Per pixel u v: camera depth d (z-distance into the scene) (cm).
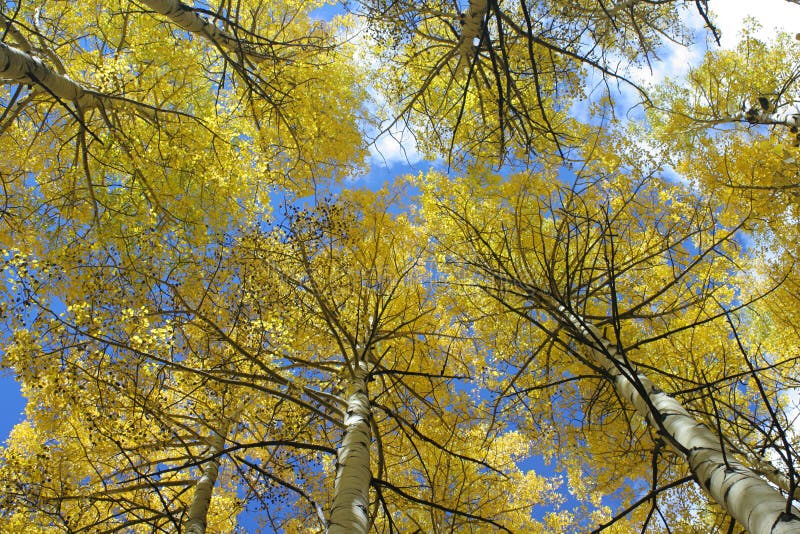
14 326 372
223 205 585
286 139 653
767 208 641
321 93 681
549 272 358
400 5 461
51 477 446
